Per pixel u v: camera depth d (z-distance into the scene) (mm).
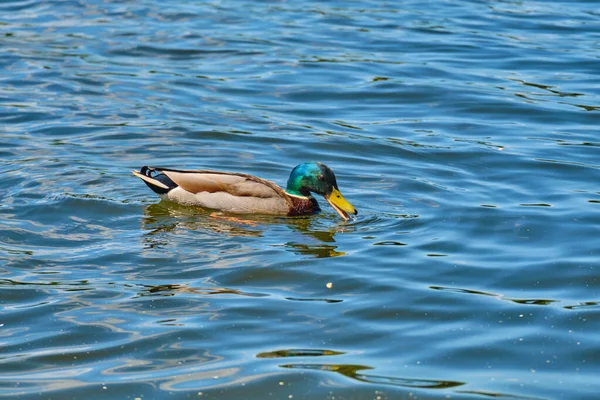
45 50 24484
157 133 18844
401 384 9586
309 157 17844
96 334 10766
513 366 10016
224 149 18141
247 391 9484
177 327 10906
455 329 10891
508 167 17156
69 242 13633
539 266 12664
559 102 21109
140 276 12445
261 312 11344
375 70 23484
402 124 19797
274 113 20391
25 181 15922
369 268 12711
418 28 27375
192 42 25625
